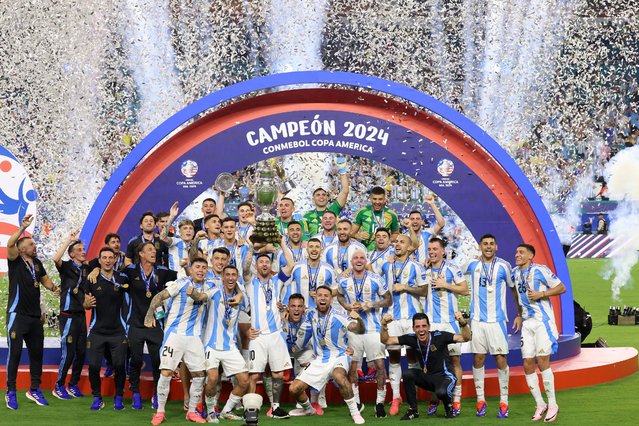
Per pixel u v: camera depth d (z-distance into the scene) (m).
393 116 14.13
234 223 12.34
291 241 12.62
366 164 23.34
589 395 12.28
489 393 12.29
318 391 11.10
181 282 10.80
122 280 11.66
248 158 14.02
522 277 11.15
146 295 11.59
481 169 14.13
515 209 14.14
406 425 10.65
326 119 14.05
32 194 14.62
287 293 12.05
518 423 10.75
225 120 14.12
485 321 11.19
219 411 11.45
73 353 12.09
